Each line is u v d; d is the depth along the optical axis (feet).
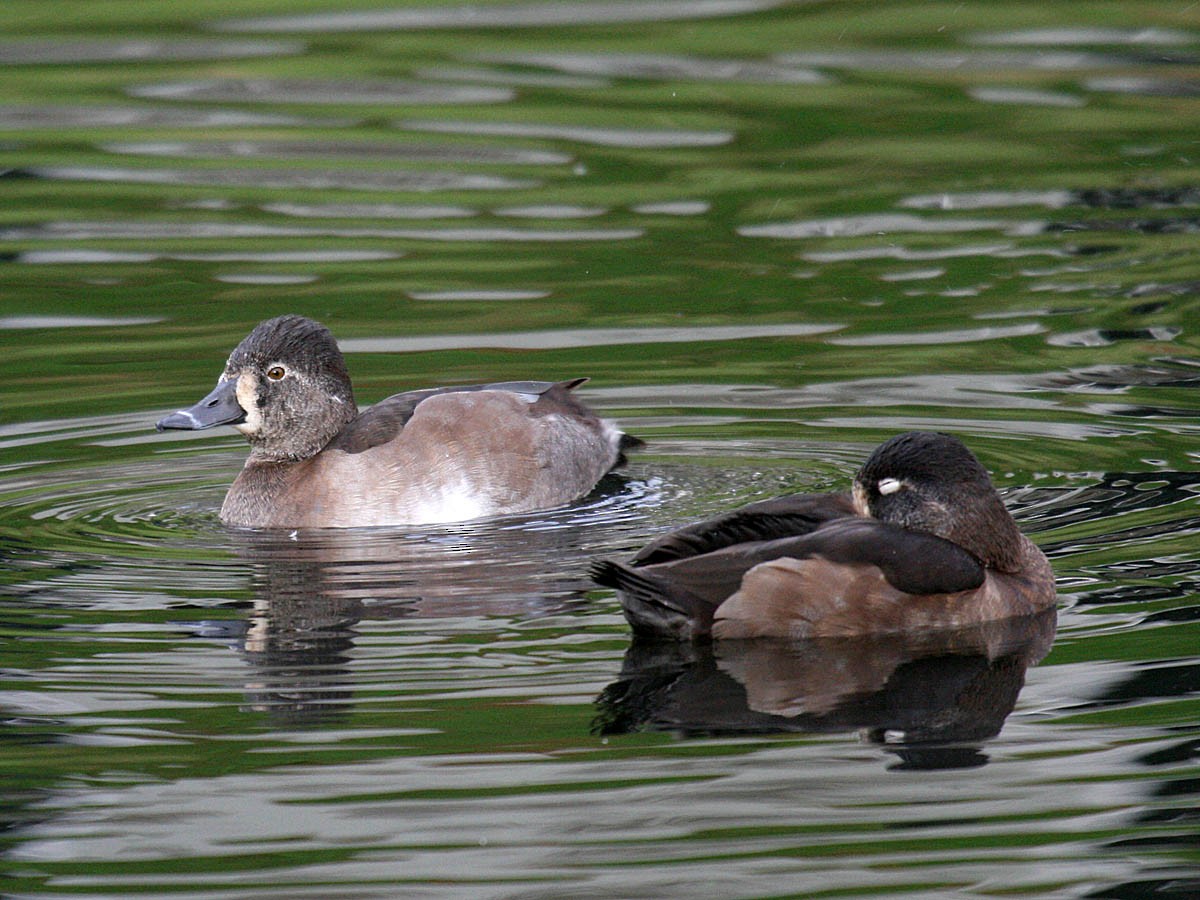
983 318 54.34
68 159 70.49
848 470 43.09
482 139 72.54
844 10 88.69
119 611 34.35
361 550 38.65
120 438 46.21
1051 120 73.31
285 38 85.30
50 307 56.03
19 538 39.06
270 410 42.27
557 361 51.42
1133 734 27.99
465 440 41.93
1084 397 47.65
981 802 26.02
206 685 30.55
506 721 28.91
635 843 25.20
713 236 62.34
